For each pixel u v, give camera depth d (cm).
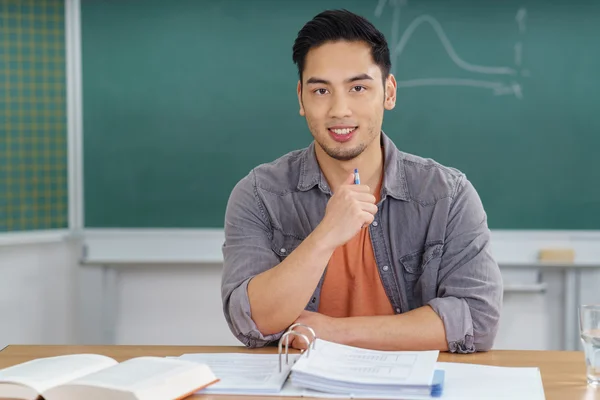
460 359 134
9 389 105
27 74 282
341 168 156
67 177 289
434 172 159
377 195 159
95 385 99
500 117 284
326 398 107
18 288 283
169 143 290
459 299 145
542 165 284
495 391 108
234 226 159
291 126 289
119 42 288
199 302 297
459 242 153
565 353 137
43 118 285
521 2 281
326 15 143
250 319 141
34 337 287
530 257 286
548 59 282
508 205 286
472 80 283
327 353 119
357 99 143
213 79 288
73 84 288
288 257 141
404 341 138
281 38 287
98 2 287
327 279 158
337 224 138
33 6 281
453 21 282
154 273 297
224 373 117
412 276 159
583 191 284
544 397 105
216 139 290
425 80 284
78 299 295
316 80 143
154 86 289
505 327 291
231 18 287
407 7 283
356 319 141
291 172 163
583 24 281
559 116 283
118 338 298
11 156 281
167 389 102
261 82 288
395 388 105
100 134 290
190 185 291
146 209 292
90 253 293
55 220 288
